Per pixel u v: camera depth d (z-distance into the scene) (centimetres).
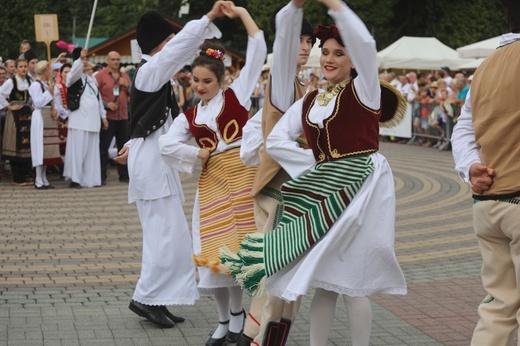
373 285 461
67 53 1698
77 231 1014
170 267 612
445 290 735
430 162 1847
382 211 461
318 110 469
